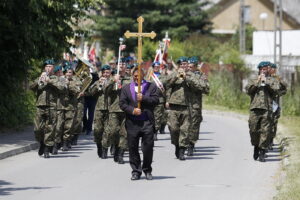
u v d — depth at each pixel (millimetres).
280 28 61656
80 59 38438
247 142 39969
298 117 57844
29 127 43906
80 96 36125
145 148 26000
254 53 104188
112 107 30656
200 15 123062
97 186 24906
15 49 41406
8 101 41750
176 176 27344
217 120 57062
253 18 158000
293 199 21297
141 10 116688
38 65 45844
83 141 39812
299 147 35000
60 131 33938
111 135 30688
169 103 32156
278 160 32344
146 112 25875
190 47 101750
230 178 27047
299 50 99625
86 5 40344
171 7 118375
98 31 115375
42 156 33031
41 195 23188
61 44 41312
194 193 23719
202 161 31844
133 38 112375
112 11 117125
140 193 23625
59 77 32281
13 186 24859
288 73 67188
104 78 31484
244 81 75188
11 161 31234
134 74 25859
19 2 39125
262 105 31578
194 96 33969
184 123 31906
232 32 145375
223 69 78438
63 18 40406
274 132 35781
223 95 72750
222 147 37438
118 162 30656
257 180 26672
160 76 39062
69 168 29203
